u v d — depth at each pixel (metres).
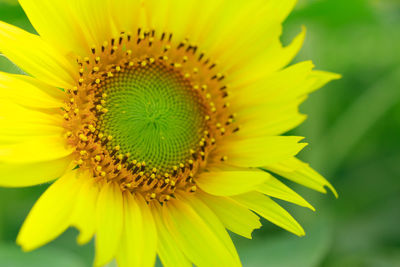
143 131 0.53
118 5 0.52
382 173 0.76
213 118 0.54
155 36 0.54
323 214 0.70
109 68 0.53
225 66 0.55
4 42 0.49
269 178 0.52
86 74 0.52
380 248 0.71
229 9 0.54
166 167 0.53
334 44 0.75
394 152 0.76
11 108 0.49
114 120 0.52
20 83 0.49
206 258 0.50
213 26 0.54
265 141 0.53
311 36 0.68
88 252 0.68
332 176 0.76
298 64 0.53
